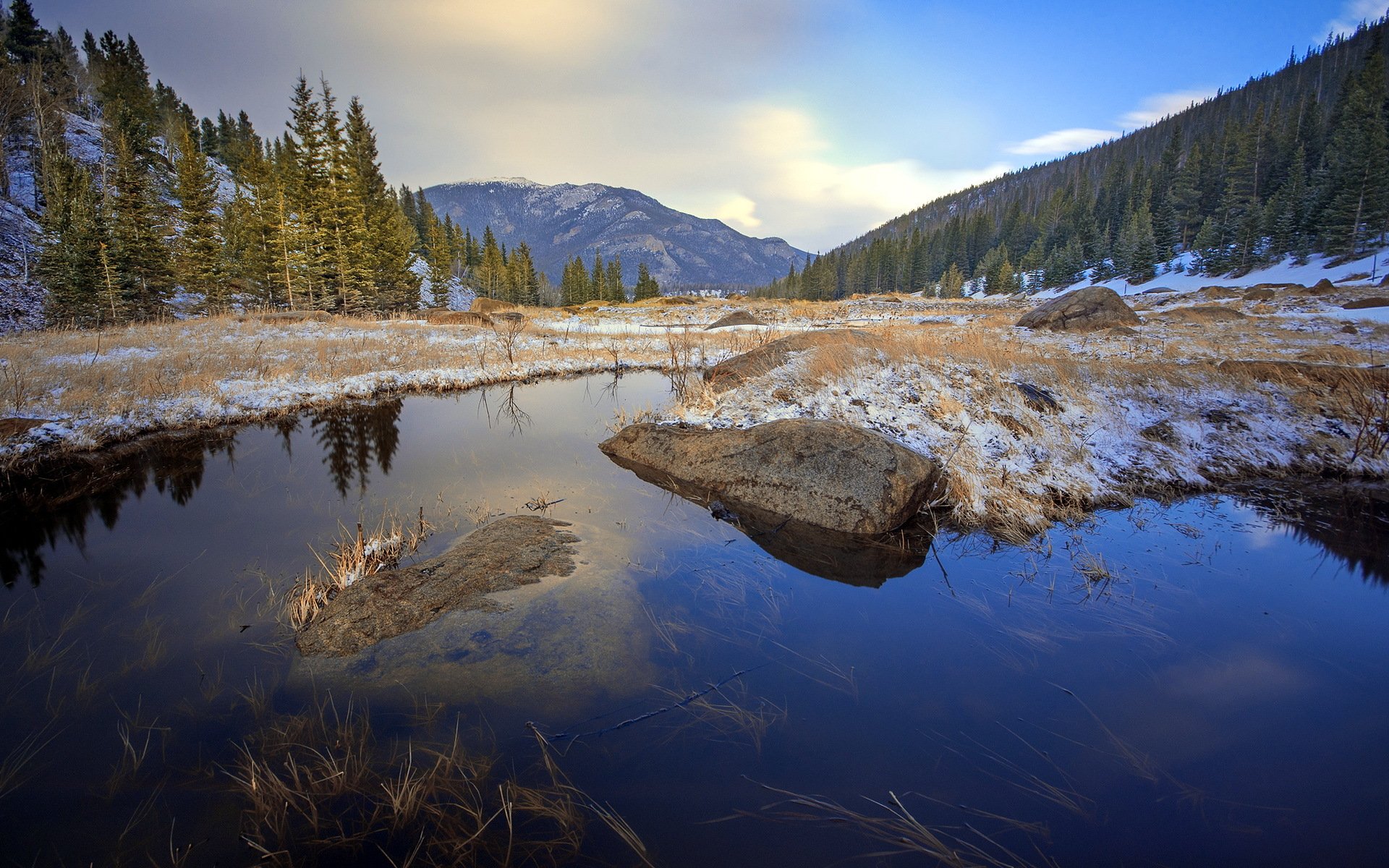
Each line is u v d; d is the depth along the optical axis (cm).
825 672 375
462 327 2528
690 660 387
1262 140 7725
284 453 891
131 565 521
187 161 3416
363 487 735
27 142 4481
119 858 243
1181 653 400
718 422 898
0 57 4309
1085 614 452
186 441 955
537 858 243
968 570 532
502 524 579
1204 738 317
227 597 464
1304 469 780
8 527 613
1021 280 8819
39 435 853
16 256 3347
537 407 1225
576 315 4128
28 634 410
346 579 473
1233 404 908
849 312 4528
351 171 3831
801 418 800
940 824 263
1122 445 798
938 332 1722
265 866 239
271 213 3525
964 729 325
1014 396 870
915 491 632
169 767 291
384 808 269
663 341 2234
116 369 1266
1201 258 6475
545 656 382
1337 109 7175
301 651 388
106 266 2719
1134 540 594
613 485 747
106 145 4584
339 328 2309
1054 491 694
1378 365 1141
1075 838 255
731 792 281
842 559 551
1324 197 5503
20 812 263
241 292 3994
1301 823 262
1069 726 328
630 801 275
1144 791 282
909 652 398
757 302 6325
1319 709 342
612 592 461
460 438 982
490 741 312
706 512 660
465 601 439
